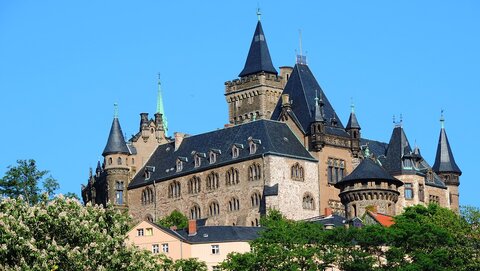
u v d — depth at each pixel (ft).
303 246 574.97
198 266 574.15
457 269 573.33
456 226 614.75
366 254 569.64
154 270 432.66
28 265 403.75
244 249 646.33
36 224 417.49
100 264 416.87
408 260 577.02
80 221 423.64
